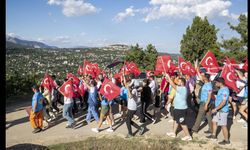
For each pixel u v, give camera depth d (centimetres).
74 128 1109
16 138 992
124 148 823
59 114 1357
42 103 1070
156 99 1188
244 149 834
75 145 883
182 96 895
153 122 1157
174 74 1200
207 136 957
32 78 2200
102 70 1541
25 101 1844
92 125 1145
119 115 1305
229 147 857
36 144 923
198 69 1074
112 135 1007
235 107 1170
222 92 855
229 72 973
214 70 1203
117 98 1209
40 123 1068
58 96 1359
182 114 898
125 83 969
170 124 1144
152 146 839
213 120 920
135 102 971
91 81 1122
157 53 4034
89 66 1488
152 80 1228
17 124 1188
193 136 971
